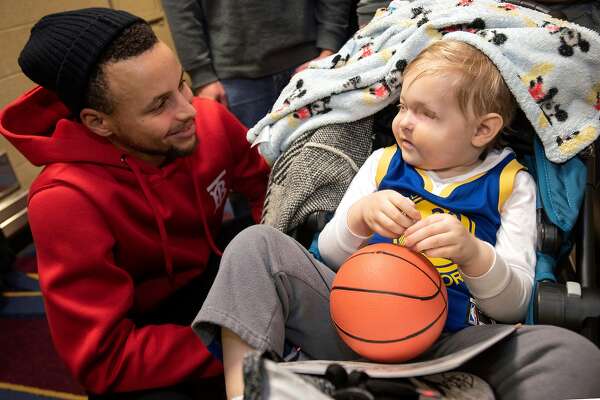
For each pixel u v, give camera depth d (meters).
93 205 0.97
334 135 1.12
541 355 0.70
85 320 0.91
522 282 0.85
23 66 0.97
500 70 0.89
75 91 0.93
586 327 0.80
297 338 0.87
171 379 0.93
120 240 1.04
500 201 0.95
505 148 1.01
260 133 1.23
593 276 0.88
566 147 0.93
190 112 1.00
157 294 1.17
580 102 0.95
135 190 1.08
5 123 1.00
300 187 1.06
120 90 0.90
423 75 0.88
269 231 0.84
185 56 1.81
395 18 1.12
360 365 0.69
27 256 2.07
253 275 0.78
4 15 1.97
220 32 1.79
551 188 0.95
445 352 0.78
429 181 0.98
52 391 1.48
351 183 1.09
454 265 0.92
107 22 0.90
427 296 0.72
